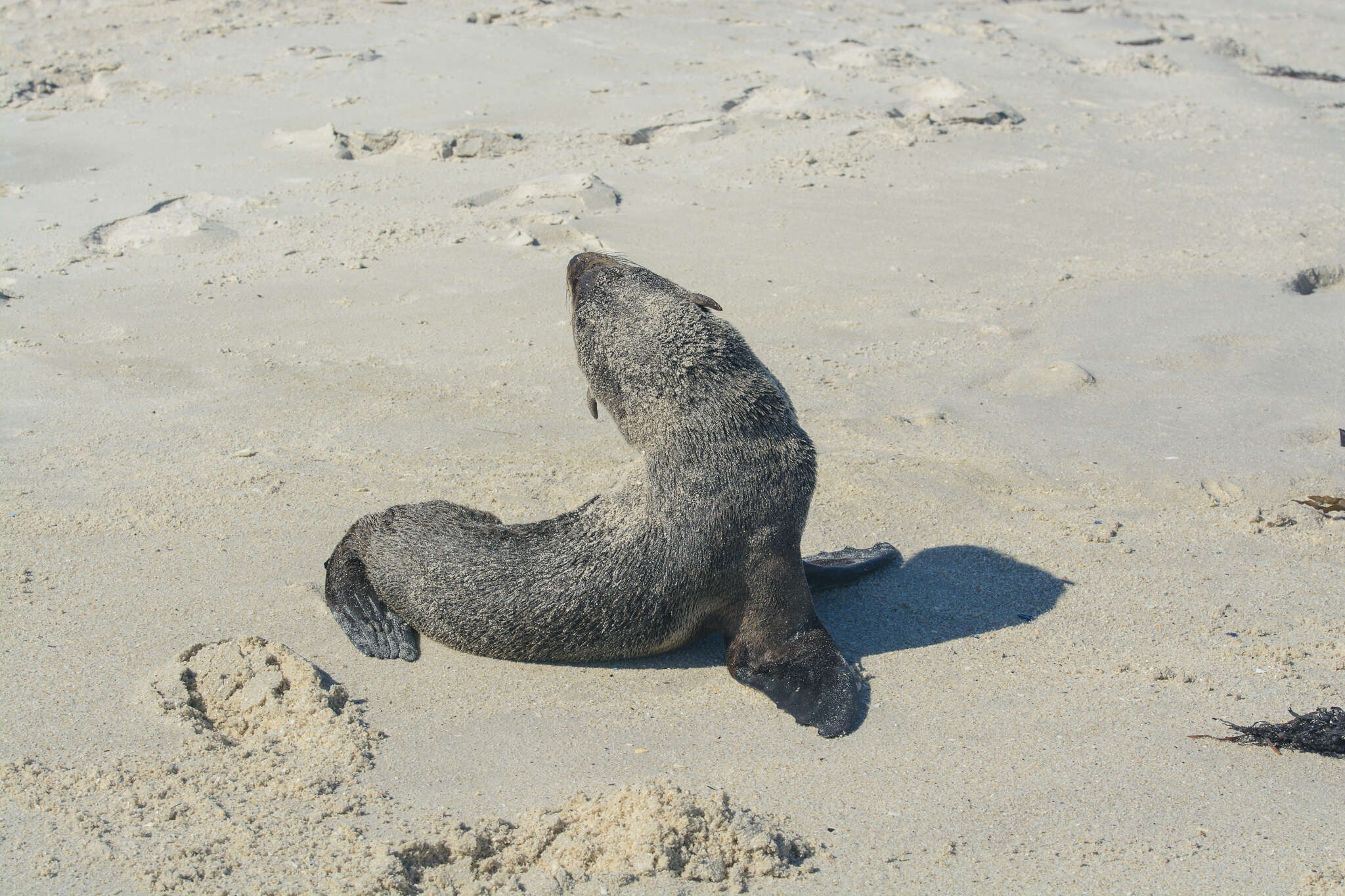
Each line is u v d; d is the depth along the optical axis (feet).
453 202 14.96
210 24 23.04
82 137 17.58
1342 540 9.58
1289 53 24.16
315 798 7.98
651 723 8.48
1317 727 8.23
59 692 8.43
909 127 18.08
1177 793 8.06
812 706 8.50
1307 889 7.64
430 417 10.74
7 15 23.99
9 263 12.95
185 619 8.93
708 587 8.71
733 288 12.39
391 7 24.13
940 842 7.87
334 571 9.17
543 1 24.43
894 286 12.48
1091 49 23.18
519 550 8.79
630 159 16.61
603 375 8.75
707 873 7.70
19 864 7.63
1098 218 14.56
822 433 10.54
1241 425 10.61
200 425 10.59
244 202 15.01
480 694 8.63
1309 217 14.53
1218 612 9.05
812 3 25.76
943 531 9.73
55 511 9.66
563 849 7.77
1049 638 8.93
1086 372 11.14
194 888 7.55
